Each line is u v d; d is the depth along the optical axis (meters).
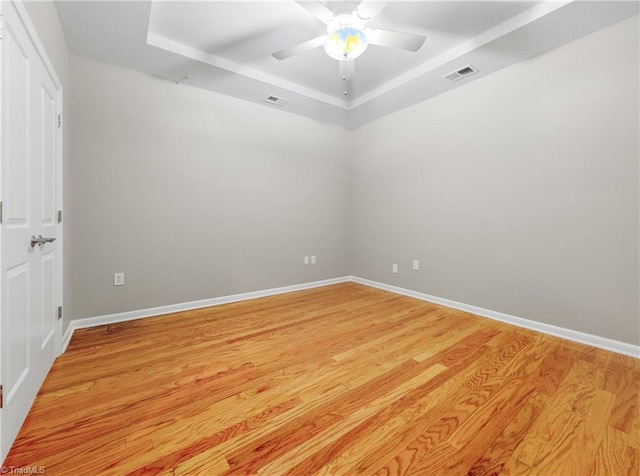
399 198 3.67
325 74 2.97
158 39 2.32
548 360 1.91
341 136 4.28
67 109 2.18
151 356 1.94
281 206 3.68
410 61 2.73
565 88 2.25
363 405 1.43
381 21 2.20
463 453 1.13
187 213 2.95
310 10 1.82
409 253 3.57
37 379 1.47
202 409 1.39
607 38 2.05
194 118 2.98
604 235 2.09
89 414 1.34
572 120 2.22
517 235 2.56
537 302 2.44
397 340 2.24
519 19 2.10
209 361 1.88
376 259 4.02
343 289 3.94
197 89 2.99
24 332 1.29
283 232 3.71
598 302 2.12
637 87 1.94
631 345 1.98
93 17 1.95
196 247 3.02
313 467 1.06
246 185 3.36
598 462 1.09
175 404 1.43
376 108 3.58
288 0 1.99
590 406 1.42
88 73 2.42
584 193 2.17
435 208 3.26
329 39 1.94
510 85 2.59
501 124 2.65
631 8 1.87
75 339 2.20
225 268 3.23
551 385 1.60
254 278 3.47
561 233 2.30
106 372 1.73
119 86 2.56
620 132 2.01
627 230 1.99
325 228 4.16
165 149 2.81
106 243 2.53
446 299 3.17
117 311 2.60
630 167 1.97
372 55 2.65
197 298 3.04
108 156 2.52
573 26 2.05
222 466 1.06
